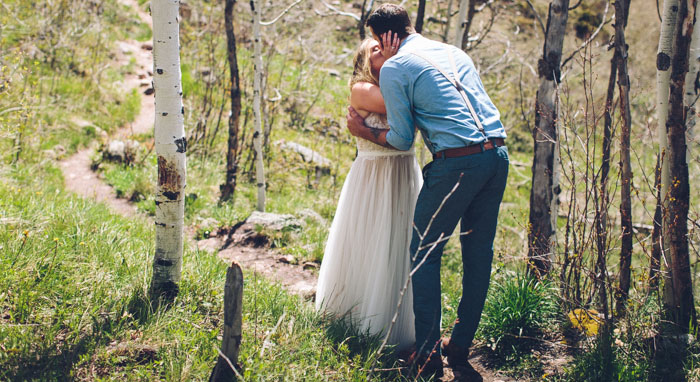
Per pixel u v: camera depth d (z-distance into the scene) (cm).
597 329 326
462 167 281
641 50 1463
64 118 944
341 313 340
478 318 315
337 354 297
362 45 329
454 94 287
